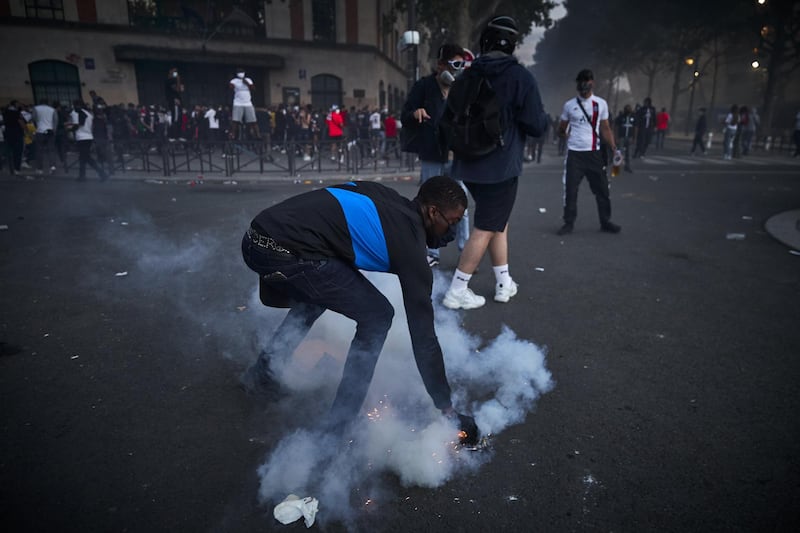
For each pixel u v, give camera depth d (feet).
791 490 6.66
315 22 85.46
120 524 5.88
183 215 23.31
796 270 16.30
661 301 13.39
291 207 6.53
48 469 6.72
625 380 9.34
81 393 8.52
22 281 13.82
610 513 6.23
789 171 48.06
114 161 40.70
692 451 7.40
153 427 7.67
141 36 75.10
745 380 9.39
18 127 38.60
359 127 66.44
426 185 6.73
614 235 20.93
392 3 103.91
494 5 70.64
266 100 84.74
